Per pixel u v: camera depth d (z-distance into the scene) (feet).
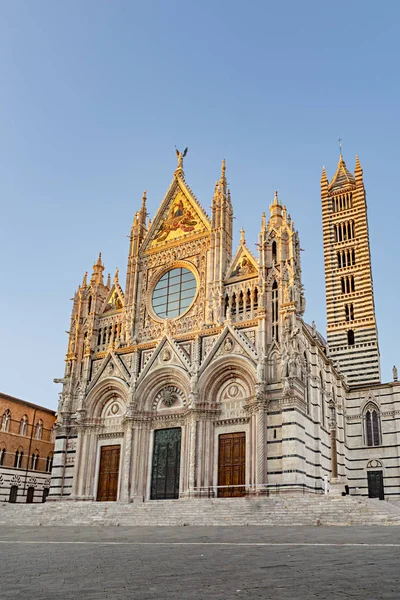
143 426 207.51
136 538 97.55
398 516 121.49
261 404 181.37
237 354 194.29
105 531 119.65
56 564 59.62
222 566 55.42
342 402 245.86
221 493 185.06
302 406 183.11
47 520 159.74
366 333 293.02
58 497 214.48
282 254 200.44
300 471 172.35
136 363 218.18
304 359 194.18
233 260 217.15
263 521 129.39
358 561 55.93
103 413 222.69
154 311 231.71
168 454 201.98
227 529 114.42
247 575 48.98
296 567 53.16
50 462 303.07
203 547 76.79
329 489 188.24
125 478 200.23
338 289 309.63
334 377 239.30
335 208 330.95
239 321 201.77
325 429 210.38
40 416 301.43
